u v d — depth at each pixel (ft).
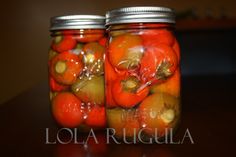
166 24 1.27
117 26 1.27
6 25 5.89
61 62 1.43
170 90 1.28
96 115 1.42
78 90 1.42
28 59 5.96
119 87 1.26
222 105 2.11
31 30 5.90
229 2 5.38
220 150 1.19
